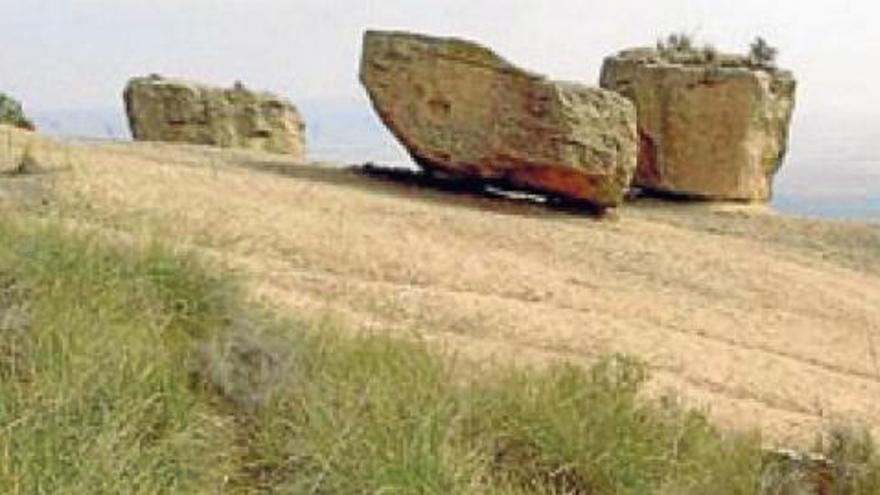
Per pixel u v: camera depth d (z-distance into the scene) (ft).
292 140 137.69
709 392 42.98
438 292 52.11
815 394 46.88
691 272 74.43
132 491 15.52
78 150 70.74
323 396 20.29
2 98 111.96
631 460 21.84
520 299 56.34
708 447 24.32
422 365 23.47
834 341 62.23
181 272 23.72
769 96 124.36
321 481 18.04
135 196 56.54
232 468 18.34
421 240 65.87
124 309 21.61
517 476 20.86
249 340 21.48
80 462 15.44
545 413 22.33
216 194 65.21
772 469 24.44
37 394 16.65
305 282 46.85
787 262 89.30
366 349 23.95
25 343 18.54
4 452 15.11
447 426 20.52
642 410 24.73
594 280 65.82
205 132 131.03
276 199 69.15
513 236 74.59
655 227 94.79
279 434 19.31
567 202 91.56
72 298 20.79
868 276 92.63
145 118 129.90
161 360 19.52
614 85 125.49
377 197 80.12
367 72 94.32
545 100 88.74
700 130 121.39
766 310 67.56
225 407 19.92
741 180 122.42
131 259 23.79
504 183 91.25
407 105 92.32
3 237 22.59
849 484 25.07
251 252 50.96
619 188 90.79
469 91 90.84
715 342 55.01
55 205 45.32
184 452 17.39
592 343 47.78
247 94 135.33
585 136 89.20
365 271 54.95
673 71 122.11
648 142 122.62
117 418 16.85
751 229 108.99
